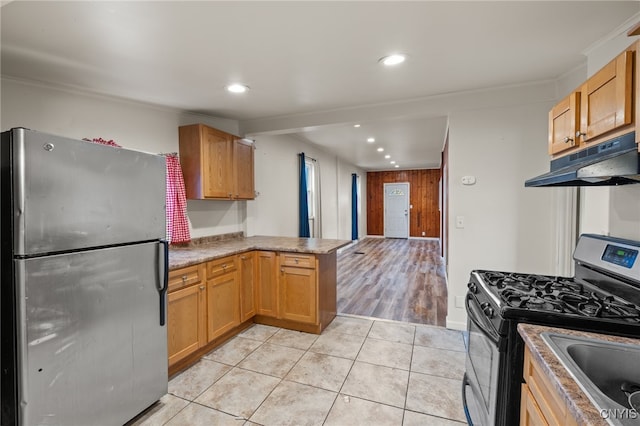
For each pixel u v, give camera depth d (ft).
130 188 5.80
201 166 10.01
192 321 7.99
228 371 7.75
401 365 7.97
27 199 4.35
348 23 5.48
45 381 4.58
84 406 5.09
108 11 4.88
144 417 6.15
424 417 6.09
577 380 2.69
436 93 9.41
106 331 5.41
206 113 11.16
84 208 5.05
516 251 9.32
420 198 34.09
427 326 10.42
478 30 5.82
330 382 7.26
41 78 7.22
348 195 28.78
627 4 5.03
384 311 12.01
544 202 9.05
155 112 9.77
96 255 5.22
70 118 7.80
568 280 5.75
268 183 14.64
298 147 17.46
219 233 11.97
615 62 3.81
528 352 3.82
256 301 10.64
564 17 5.42
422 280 16.83
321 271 9.98
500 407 4.10
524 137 9.07
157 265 6.36
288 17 5.23
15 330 4.36
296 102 10.02
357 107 10.59
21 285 4.32
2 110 6.70
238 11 5.01
